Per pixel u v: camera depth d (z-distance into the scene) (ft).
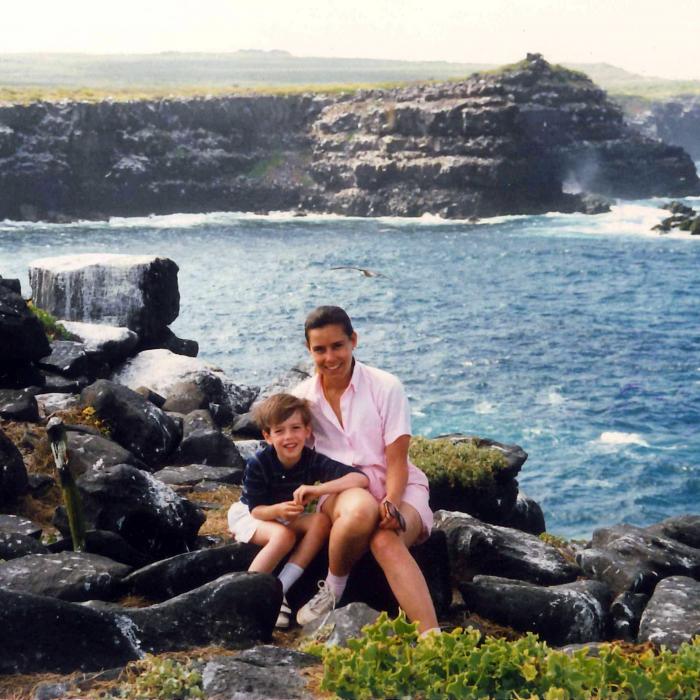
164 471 38.73
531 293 219.61
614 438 110.83
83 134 361.71
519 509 44.98
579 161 444.96
